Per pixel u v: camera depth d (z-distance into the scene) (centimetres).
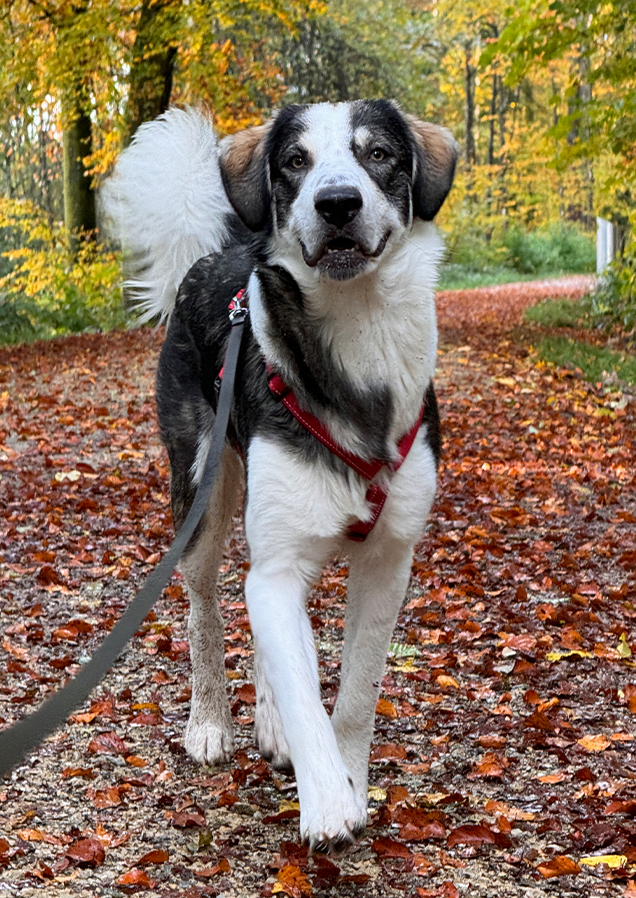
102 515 671
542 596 520
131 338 1709
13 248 2206
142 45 1748
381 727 376
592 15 1128
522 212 4416
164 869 281
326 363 287
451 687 410
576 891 271
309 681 268
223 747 353
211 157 422
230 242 418
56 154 2902
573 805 315
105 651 207
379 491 292
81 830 301
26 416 1002
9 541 614
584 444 862
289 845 290
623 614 492
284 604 281
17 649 448
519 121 4297
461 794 323
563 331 1706
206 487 276
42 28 1947
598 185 1570
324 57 2661
